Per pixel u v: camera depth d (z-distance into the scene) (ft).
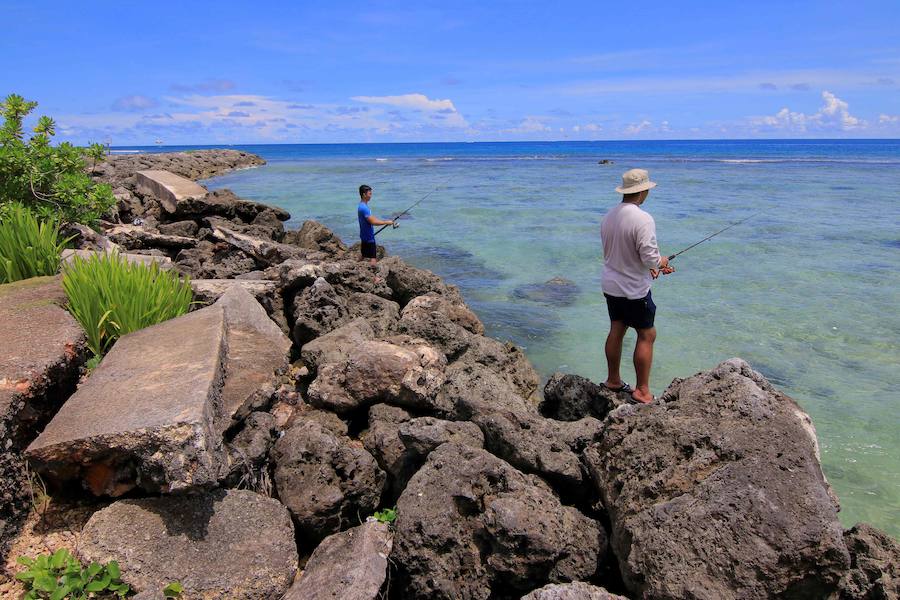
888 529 15.58
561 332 30.32
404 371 17.56
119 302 17.43
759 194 87.10
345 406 17.74
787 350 27.30
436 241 54.13
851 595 11.19
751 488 10.79
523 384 22.75
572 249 50.01
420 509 12.26
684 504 11.01
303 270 26.40
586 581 11.96
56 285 19.15
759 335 29.22
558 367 26.02
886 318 31.48
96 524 11.35
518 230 59.11
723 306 33.86
